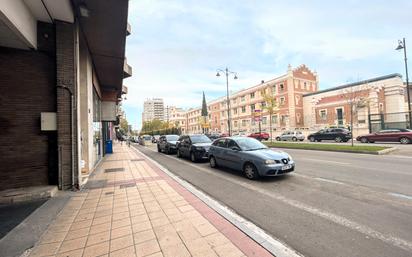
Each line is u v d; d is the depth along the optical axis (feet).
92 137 31.22
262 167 22.08
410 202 15.23
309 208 14.75
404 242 10.23
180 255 9.36
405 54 67.46
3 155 18.10
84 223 12.75
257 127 148.97
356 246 10.02
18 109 18.70
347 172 25.11
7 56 18.57
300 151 49.57
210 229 11.72
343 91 106.32
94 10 20.12
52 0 16.85
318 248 9.95
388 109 94.22
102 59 32.09
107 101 50.98
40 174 19.36
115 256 9.42
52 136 19.90
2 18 13.76
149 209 14.79
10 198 16.38
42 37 19.75
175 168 32.27
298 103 128.06
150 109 403.54
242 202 16.43
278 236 11.16
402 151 42.42
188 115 277.64
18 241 10.80
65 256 9.52
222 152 28.76
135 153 57.36
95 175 26.63
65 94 19.99
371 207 14.52
